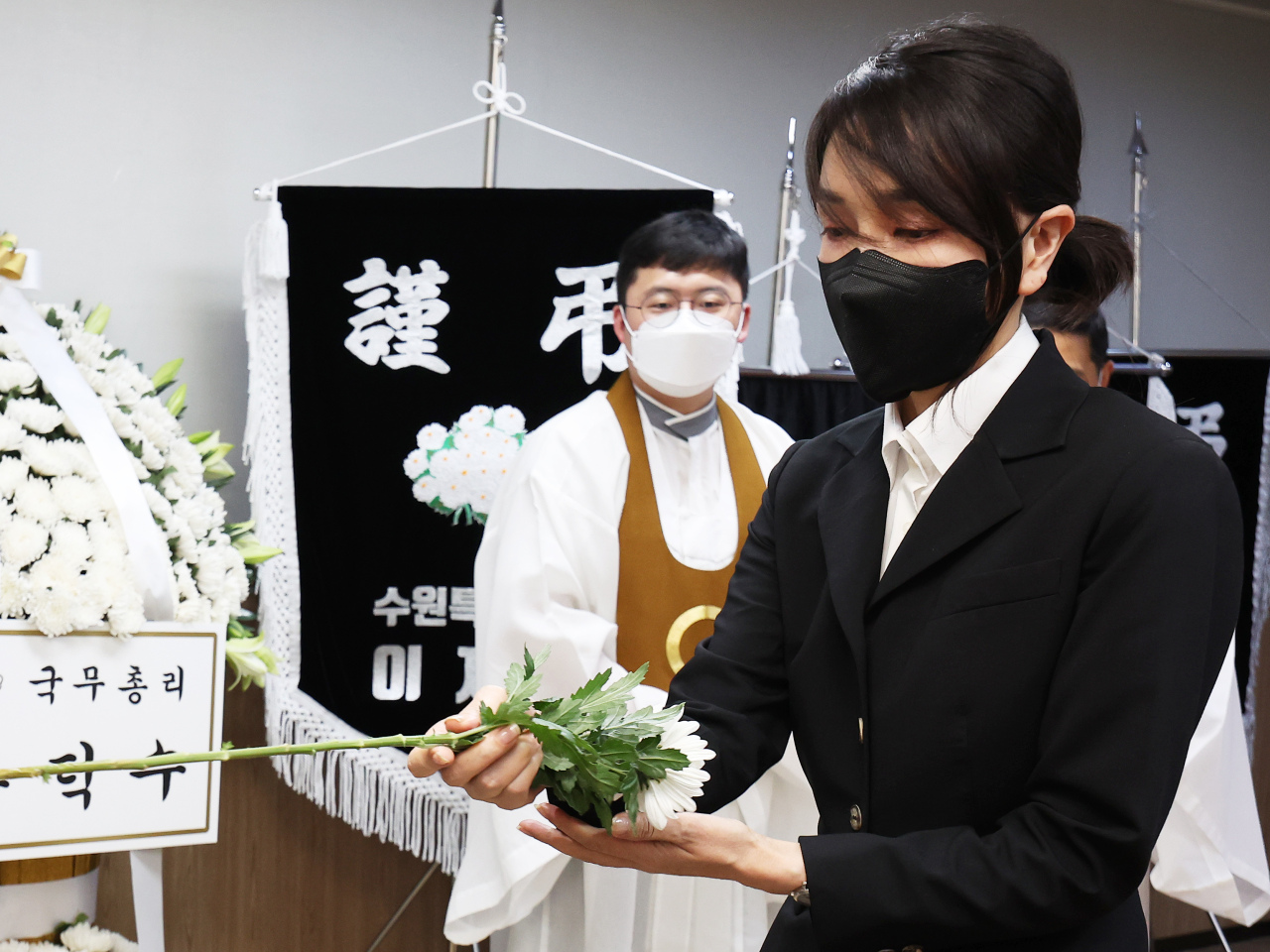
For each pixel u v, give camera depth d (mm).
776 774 1760
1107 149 3025
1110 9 3035
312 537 2053
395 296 2086
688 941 1726
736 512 1892
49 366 1552
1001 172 769
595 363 2113
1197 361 2557
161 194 2205
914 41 816
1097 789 716
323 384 2062
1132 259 975
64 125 2145
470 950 2342
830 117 829
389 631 2068
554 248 2115
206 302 2232
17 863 1518
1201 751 1645
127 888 2125
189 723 1498
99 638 1445
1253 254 3201
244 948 2199
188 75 2227
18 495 1434
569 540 1773
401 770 2043
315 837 2254
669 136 2617
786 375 2312
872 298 811
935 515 815
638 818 785
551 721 796
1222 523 762
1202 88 3150
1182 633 725
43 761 1407
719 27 2668
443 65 2416
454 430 2082
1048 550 772
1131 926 799
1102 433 791
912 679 799
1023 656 768
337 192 2076
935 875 737
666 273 1845
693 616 1815
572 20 2529
